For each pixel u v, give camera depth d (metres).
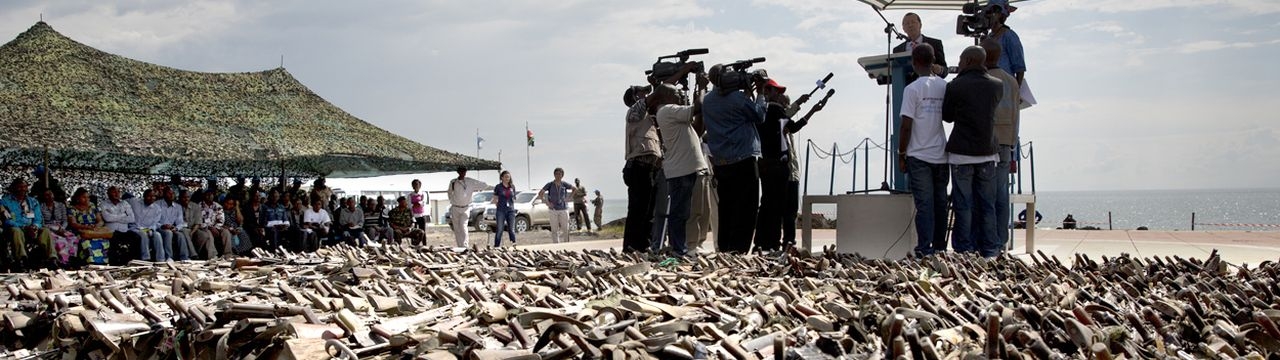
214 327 3.64
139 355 3.74
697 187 9.06
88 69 15.45
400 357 3.13
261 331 3.37
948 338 3.28
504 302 3.92
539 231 31.44
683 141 7.89
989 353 2.91
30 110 13.57
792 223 9.83
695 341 3.10
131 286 5.43
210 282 5.21
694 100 8.80
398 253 7.39
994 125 7.78
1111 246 10.37
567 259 6.68
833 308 3.55
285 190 18.86
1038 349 3.05
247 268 6.47
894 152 10.10
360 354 3.17
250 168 18.19
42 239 12.30
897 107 10.17
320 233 17.22
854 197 8.71
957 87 7.66
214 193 16.88
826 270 5.68
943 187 7.96
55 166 14.98
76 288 5.34
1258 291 4.93
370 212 18.48
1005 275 5.71
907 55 9.85
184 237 14.61
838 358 2.96
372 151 17.22
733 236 8.38
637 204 8.85
